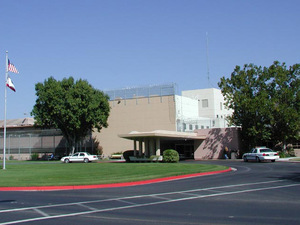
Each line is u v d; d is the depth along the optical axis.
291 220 9.21
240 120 48.97
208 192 15.21
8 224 9.35
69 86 52.75
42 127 56.09
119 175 23.41
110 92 62.00
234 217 9.76
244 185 17.52
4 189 17.91
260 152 40.53
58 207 12.02
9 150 68.50
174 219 9.62
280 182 18.53
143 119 58.91
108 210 11.26
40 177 22.59
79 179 21.08
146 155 44.56
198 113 67.62
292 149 50.56
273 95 47.81
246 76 49.31
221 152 52.78
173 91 57.22
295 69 47.56
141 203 12.60
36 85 52.62
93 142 62.50
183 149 57.69
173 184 19.14
